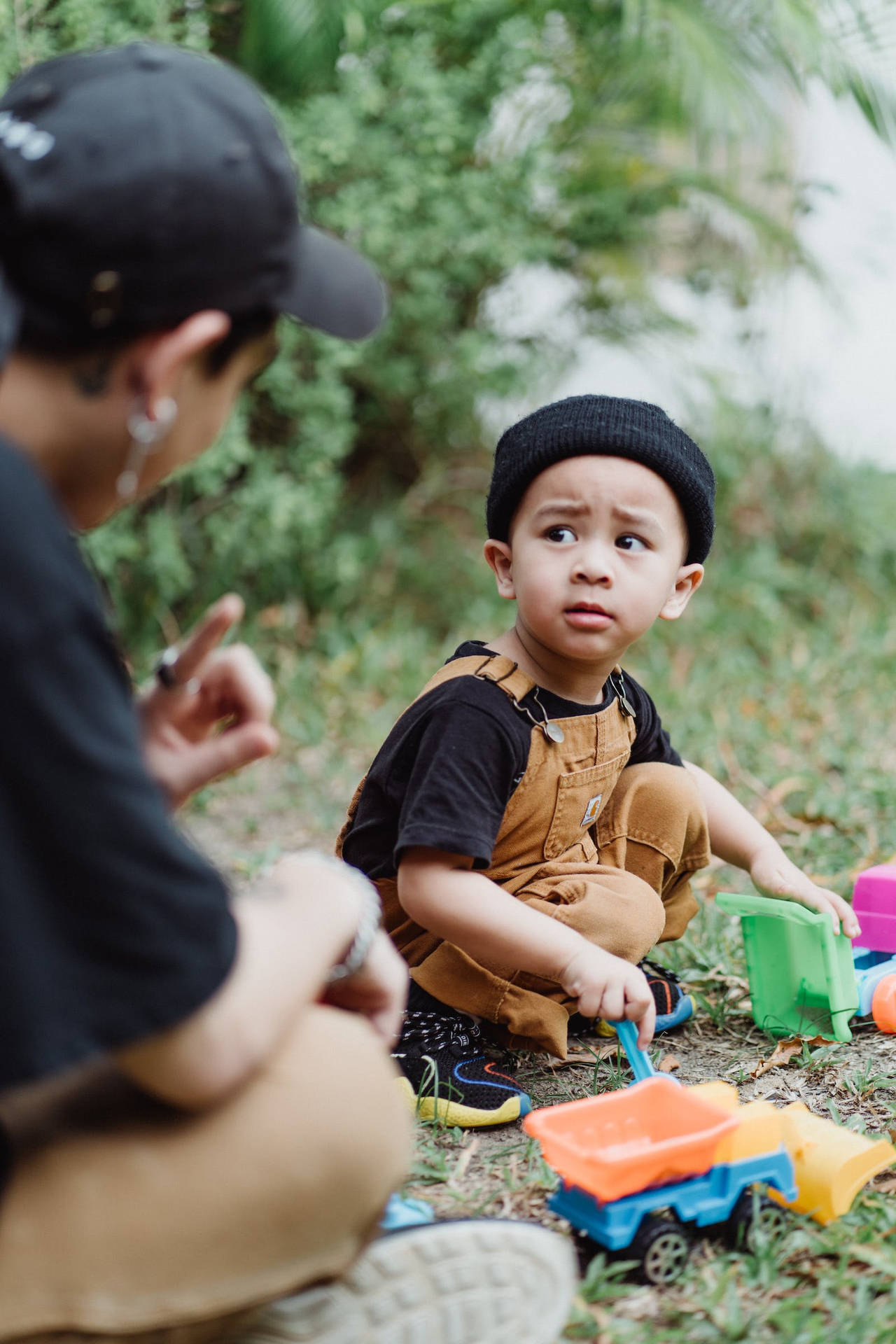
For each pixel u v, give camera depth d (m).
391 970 1.18
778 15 4.47
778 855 2.04
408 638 4.57
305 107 4.18
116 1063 1.02
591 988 1.56
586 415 1.79
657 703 4.04
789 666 4.53
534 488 1.80
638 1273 1.34
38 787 0.86
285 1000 1.00
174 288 0.96
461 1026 1.80
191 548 4.33
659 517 1.78
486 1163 1.61
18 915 0.87
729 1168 1.38
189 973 0.90
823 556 5.57
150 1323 0.98
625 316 5.53
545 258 5.14
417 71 4.33
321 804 3.32
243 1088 1.01
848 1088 1.79
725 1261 1.37
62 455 0.99
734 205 5.35
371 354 4.71
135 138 0.95
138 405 0.98
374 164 4.30
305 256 1.09
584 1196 1.35
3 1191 0.97
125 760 0.89
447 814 1.64
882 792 3.20
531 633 1.80
